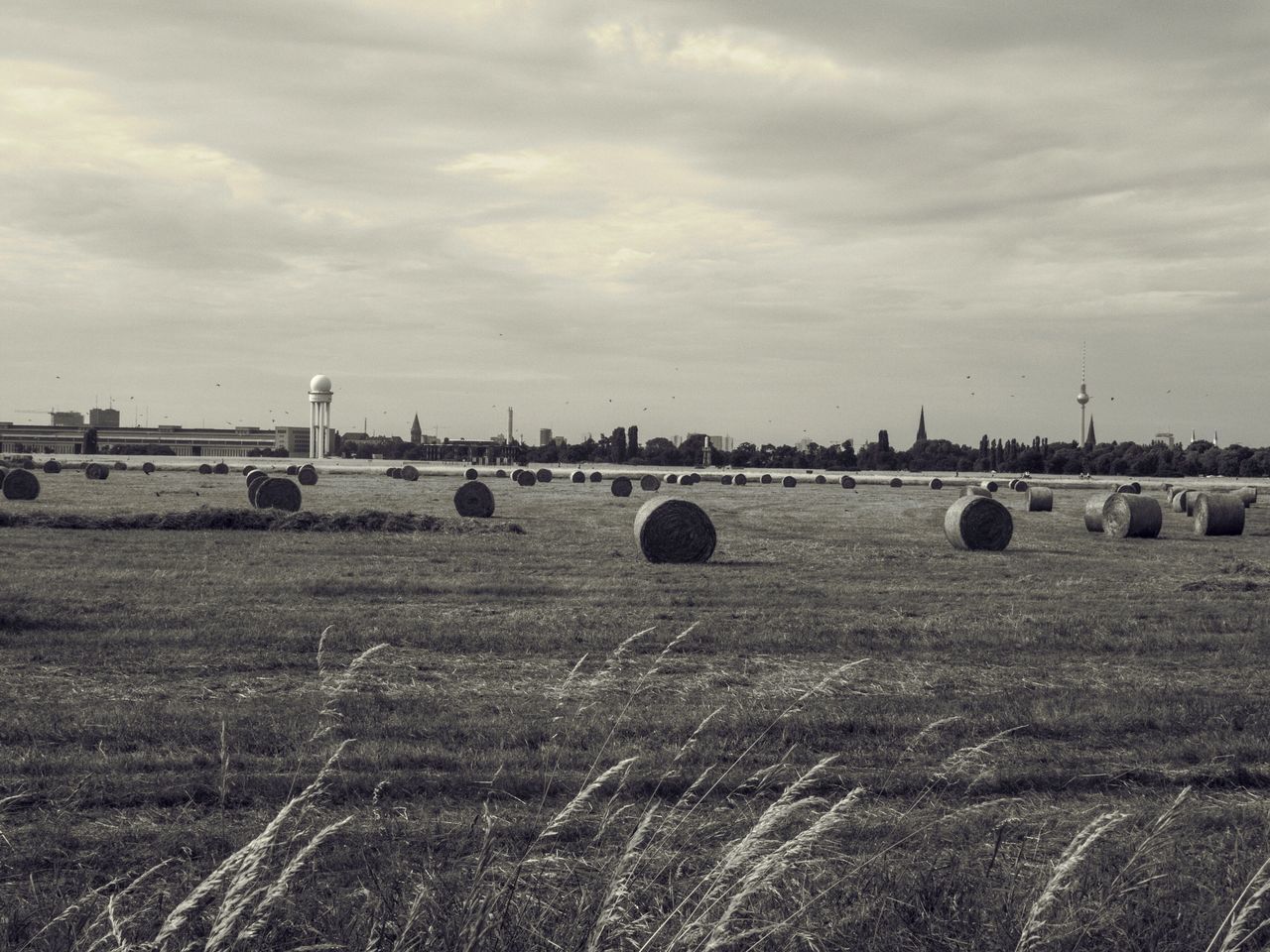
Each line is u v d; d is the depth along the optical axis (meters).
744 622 17.06
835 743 9.94
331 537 31.25
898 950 5.12
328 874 6.36
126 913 5.69
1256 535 40.03
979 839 7.32
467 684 12.39
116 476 87.31
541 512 48.97
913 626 16.89
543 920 4.98
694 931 4.61
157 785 8.27
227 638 14.87
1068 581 23.72
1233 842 7.44
